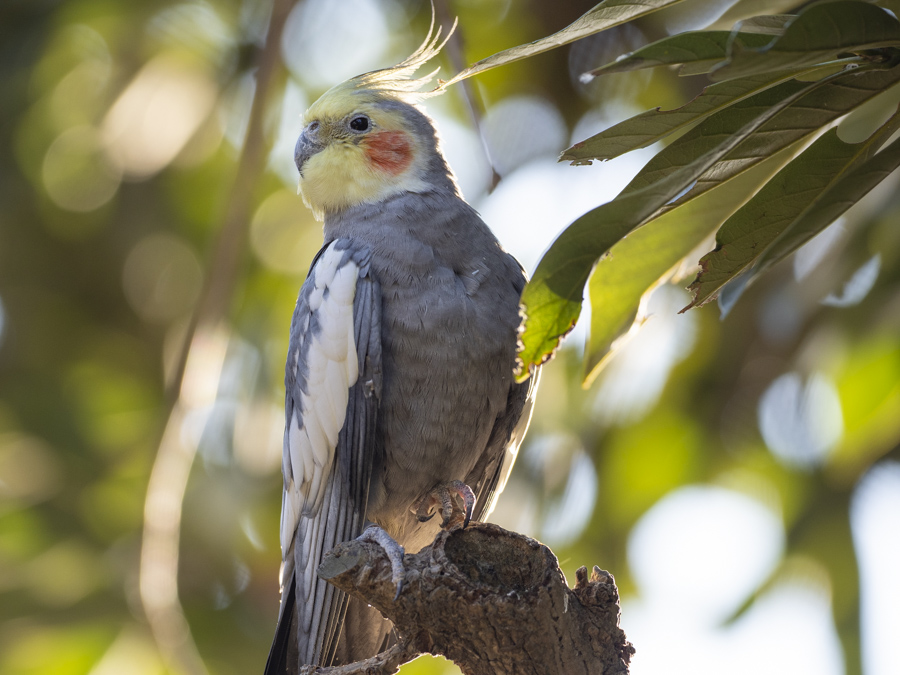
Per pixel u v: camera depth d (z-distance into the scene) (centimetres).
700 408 1078
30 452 1274
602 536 1088
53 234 1352
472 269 681
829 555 1034
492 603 465
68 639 1114
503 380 679
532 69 1134
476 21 1145
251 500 1157
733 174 415
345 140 750
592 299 439
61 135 1271
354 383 658
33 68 1220
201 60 1188
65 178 1306
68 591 1156
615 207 360
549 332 396
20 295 1373
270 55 891
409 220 701
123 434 1296
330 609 651
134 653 1092
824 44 331
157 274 1345
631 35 1095
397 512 705
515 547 488
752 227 425
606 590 484
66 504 1239
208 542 1151
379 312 663
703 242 439
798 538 1048
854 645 1001
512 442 733
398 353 659
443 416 663
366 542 515
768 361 1045
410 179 742
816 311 961
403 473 680
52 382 1341
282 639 679
